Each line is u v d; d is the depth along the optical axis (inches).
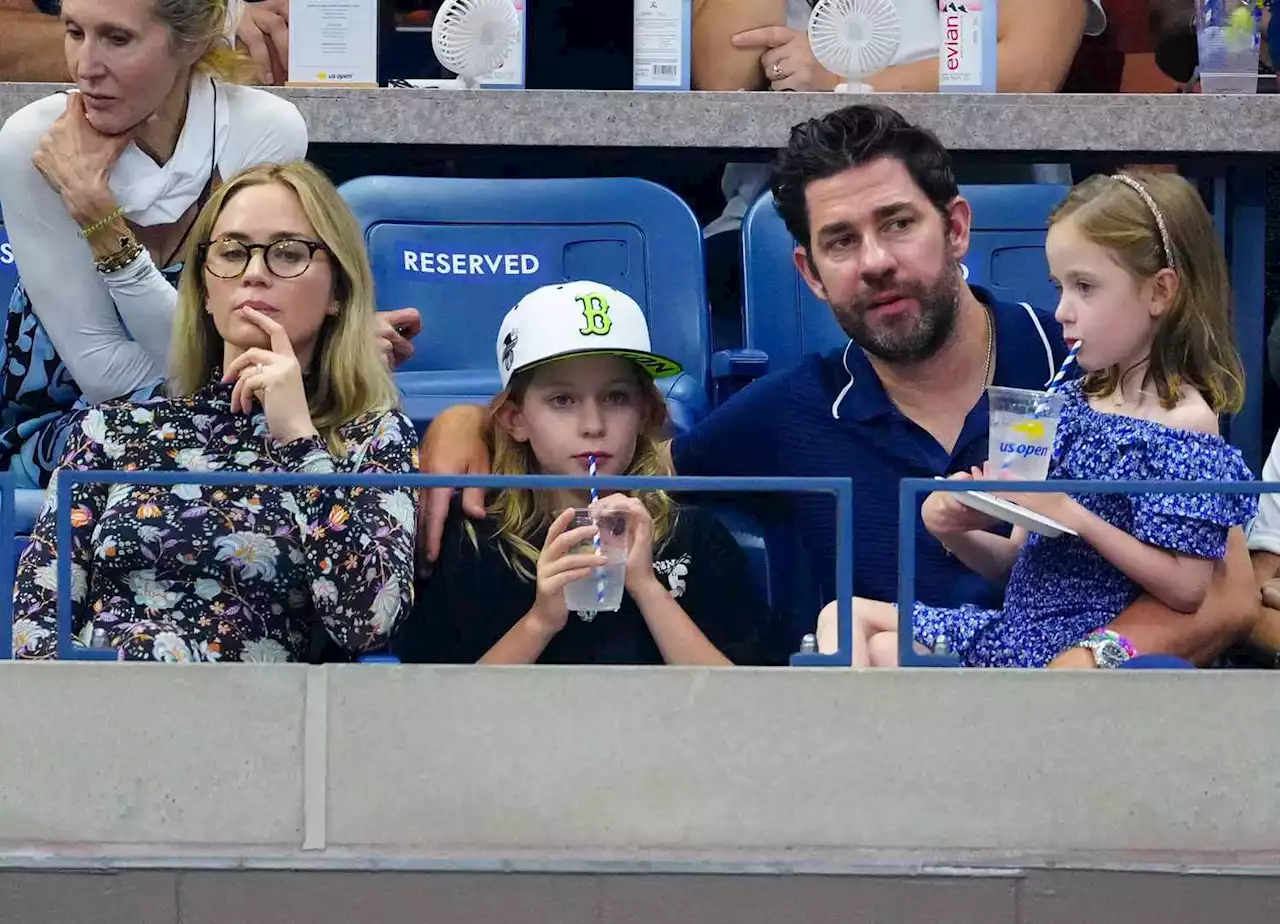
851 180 503.8
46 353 584.7
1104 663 451.2
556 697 393.4
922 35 711.1
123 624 453.1
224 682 393.7
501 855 391.5
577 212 642.2
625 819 392.8
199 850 391.5
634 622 480.4
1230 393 484.4
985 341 532.1
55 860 383.9
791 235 582.9
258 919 382.9
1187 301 476.4
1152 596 465.1
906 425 525.0
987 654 474.3
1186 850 392.8
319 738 393.4
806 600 529.0
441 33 667.4
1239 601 464.8
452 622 490.0
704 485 402.9
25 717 393.7
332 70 667.4
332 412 487.8
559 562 455.5
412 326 561.6
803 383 538.0
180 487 468.1
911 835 392.8
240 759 393.4
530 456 506.6
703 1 706.8
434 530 489.7
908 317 507.2
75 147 551.5
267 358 470.6
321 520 462.6
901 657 410.0
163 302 556.1
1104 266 478.0
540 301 499.2
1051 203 651.5
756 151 689.6
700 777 393.1
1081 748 392.8
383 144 670.5
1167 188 479.2
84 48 546.0
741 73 705.0
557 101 657.0
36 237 561.3
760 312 632.4
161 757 393.1
